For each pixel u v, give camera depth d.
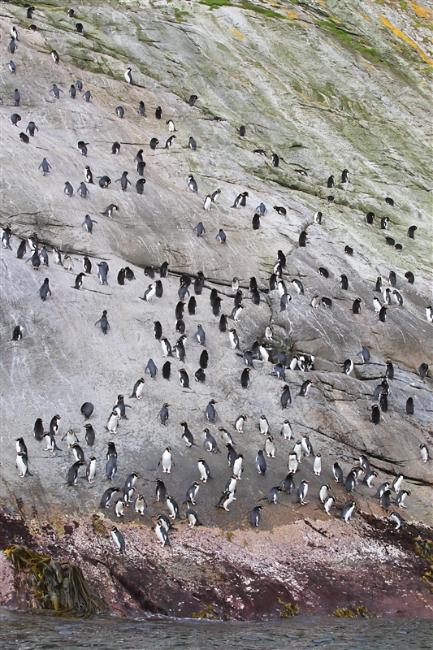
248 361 36.69
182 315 37.56
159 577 26.81
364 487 33.81
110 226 41.03
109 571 26.56
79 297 36.31
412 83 63.72
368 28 68.06
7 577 25.16
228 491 30.11
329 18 67.38
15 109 46.28
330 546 30.25
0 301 34.50
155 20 58.00
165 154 47.62
